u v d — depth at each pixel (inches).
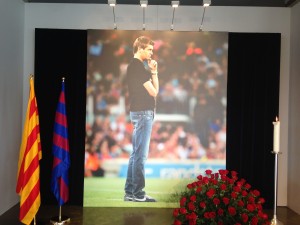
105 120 165.6
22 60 169.3
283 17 170.6
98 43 166.4
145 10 171.5
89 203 164.9
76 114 166.4
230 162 167.9
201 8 171.0
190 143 166.6
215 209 85.3
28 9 171.3
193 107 166.7
